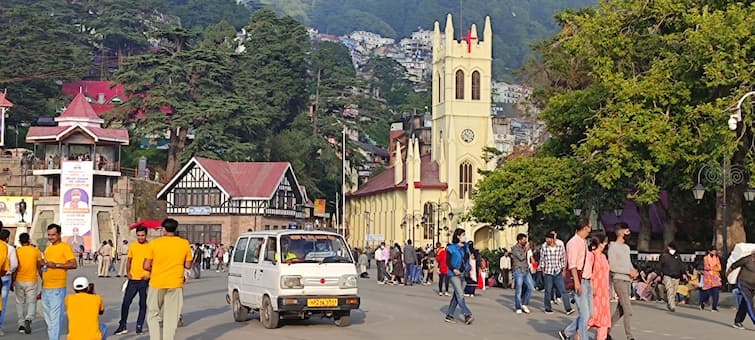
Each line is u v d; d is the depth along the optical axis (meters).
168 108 104.19
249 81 114.69
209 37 138.62
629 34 39.97
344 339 22.17
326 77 128.38
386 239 117.56
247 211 93.81
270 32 121.94
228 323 26.30
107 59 170.88
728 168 35.22
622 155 36.66
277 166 97.69
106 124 105.56
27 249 22.44
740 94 33.03
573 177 45.78
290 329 24.56
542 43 58.38
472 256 38.84
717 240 37.75
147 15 181.00
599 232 21.16
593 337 22.66
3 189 92.44
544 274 30.00
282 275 24.06
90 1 174.88
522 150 66.44
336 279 24.45
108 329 24.33
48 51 121.25
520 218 49.75
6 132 110.25
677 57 36.56
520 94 70.94
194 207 94.25
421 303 35.22
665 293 35.09
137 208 93.12
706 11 34.69
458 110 113.19
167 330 18.86
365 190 127.19
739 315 25.50
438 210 104.44
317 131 121.06
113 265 65.25
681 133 35.41
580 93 46.09
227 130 105.31
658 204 52.06
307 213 108.62
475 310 31.58
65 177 86.06
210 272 71.06
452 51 113.62
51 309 20.09
